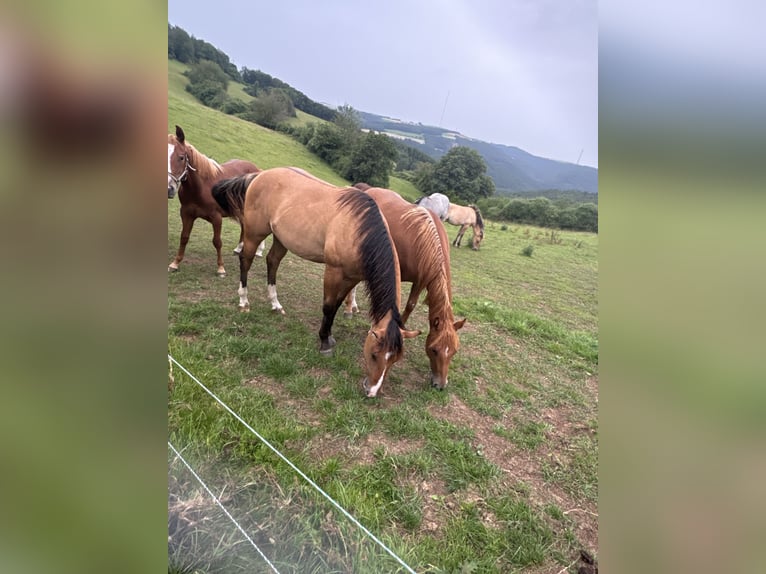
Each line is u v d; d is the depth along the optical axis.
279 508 1.90
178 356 2.90
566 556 1.98
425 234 3.24
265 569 1.62
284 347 3.42
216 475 2.01
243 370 3.00
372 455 2.40
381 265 2.86
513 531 2.05
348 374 3.18
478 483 2.34
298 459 2.21
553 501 2.32
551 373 3.86
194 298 4.02
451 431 2.74
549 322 5.09
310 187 3.29
